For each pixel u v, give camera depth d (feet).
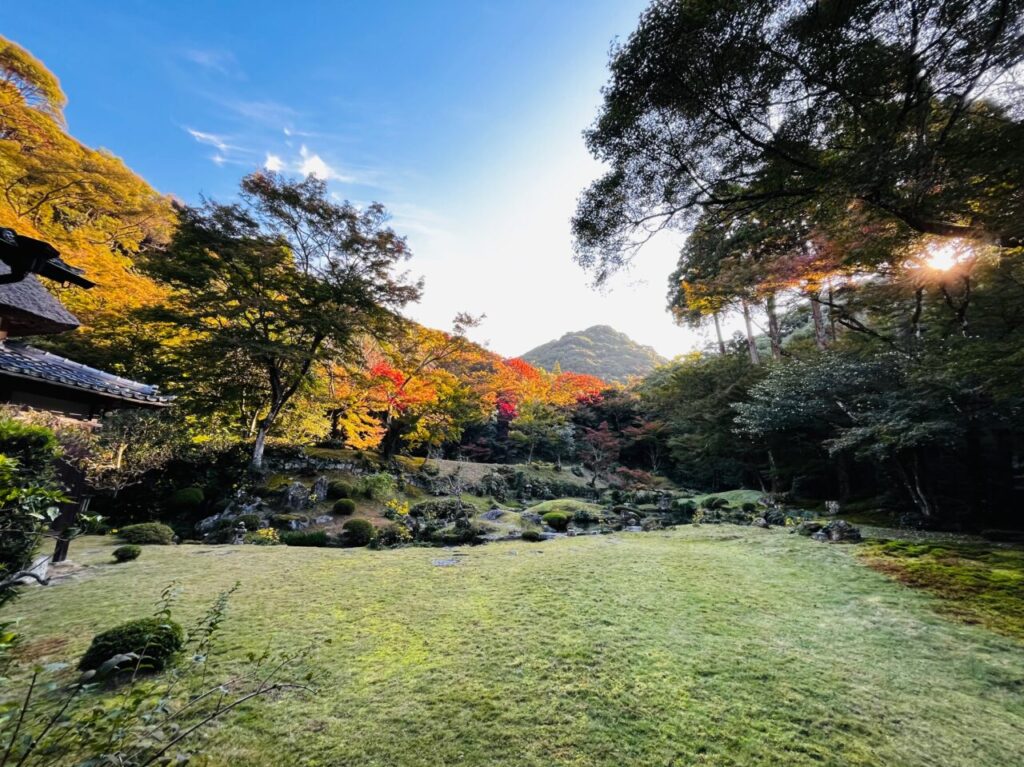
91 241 40.60
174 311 33.53
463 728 7.82
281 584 16.42
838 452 38.14
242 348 34.37
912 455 30.96
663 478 70.28
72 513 18.80
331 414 51.34
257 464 36.09
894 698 9.12
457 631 12.12
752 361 48.44
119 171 43.04
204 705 8.24
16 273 8.22
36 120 38.88
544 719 8.11
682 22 10.88
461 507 37.96
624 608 14.10
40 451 12.98
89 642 10.84
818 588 16.48
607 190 15.26
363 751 7.16
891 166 10.79
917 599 15.12
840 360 31.91
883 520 31.73
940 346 23.13
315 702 8.56
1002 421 25.36
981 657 11.03
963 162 10.80
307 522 31.63
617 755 7.20
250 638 11.30
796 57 10.68
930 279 20.93
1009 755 7.47
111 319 33.58
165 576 17.08
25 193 37.52
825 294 31.55
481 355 52.11
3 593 10.39
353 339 42.65
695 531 29.86
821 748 7.47
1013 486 29.94
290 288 36.83
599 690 9.14
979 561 18.76
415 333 48.03
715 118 12.65
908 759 7.29
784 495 43.16
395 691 9.01
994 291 19.85
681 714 8.36
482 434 78.33
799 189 13.35
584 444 76.59
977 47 9.39
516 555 22.57
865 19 9.55
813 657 10.90
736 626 12.77
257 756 6.95
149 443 28.48
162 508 30.91
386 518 35.47
